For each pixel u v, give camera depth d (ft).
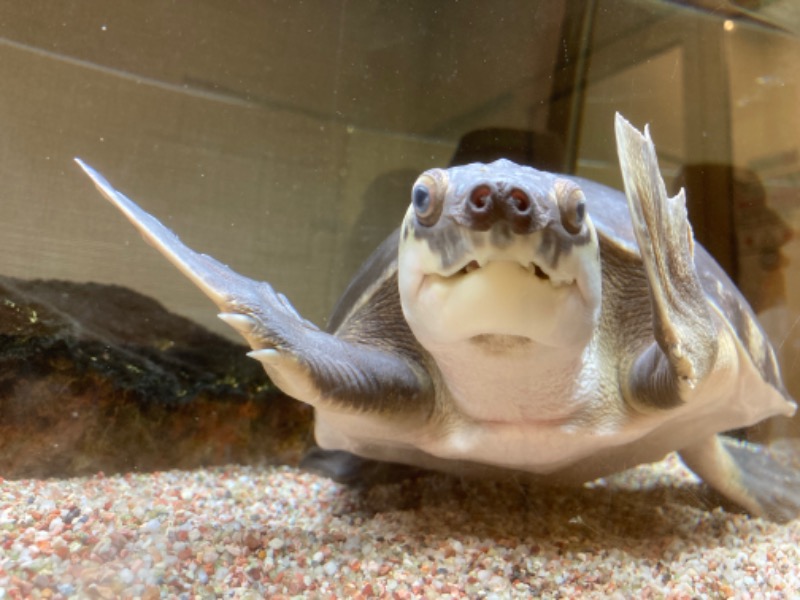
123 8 1.41
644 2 1.37
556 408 0.74
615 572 0.67
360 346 0.81
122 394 1.13
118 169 1.43
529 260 0.56
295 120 1.69
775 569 0.71
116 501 0.80
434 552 0.69
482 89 1.69
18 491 0.84
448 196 0.58
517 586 0.62
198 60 1.53
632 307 0.79
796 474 1.01
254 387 1.27
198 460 1.19
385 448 0.90
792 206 1.38
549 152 1.58
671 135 1.45
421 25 1.67
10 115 1.28
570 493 0.93
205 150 1.56
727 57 1.40
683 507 0.93
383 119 1.77
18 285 1.12
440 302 0.60
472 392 0.73
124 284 1.30
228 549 0.64
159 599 0.51
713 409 0.81
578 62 1.50
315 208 1.73
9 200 1.27
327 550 0.67
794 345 1.13
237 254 1.63
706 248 1.42
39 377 1.06
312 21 1.65
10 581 0.48
